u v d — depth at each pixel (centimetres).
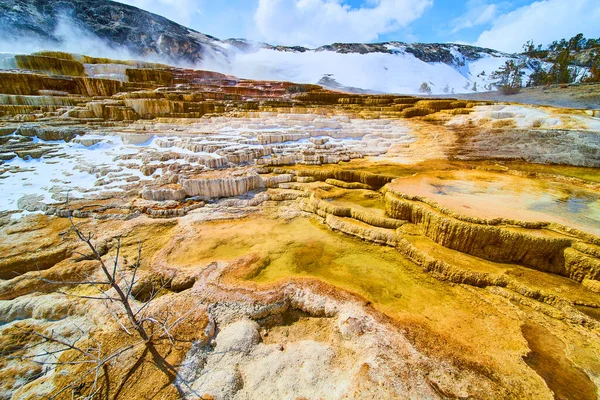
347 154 1135
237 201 797
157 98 1759
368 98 2100
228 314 418
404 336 379
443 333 390
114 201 728
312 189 864
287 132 1314
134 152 1045
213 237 633
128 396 299
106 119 1408
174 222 686
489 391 312
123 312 402
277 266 547
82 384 309
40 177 834
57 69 2009
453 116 1605
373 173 907
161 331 370
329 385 324
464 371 334
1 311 405
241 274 506
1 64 1892
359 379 322
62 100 1505
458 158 1098
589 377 332
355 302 440
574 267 477
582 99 2817
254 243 620
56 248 548
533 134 1209
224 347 365
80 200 719
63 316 405
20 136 1099
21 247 545
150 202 737
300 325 424
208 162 920
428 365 339
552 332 396
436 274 524
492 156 1100
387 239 624
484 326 406
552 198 673
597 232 496
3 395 303
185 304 421
